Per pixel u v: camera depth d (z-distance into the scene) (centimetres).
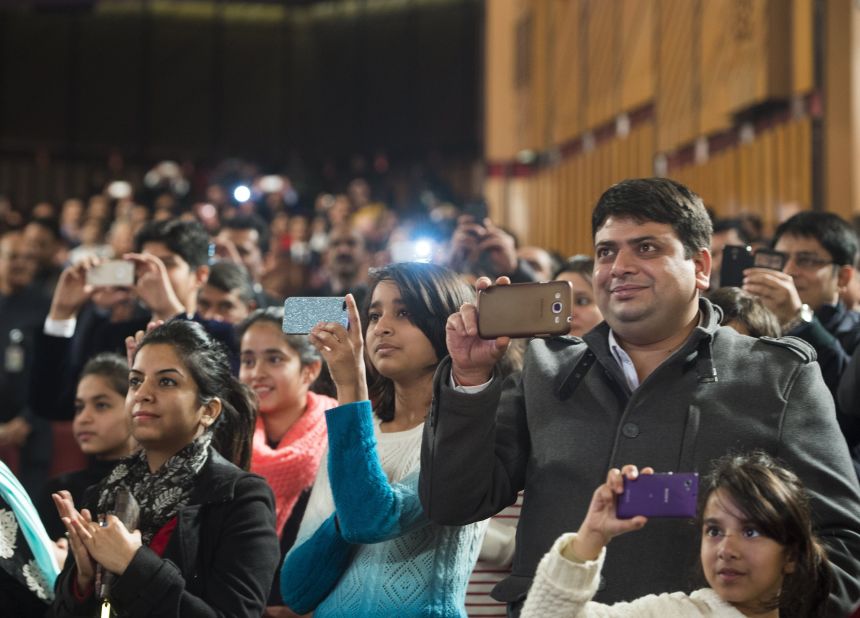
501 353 325
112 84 2364
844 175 992
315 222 1672
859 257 631
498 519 457
